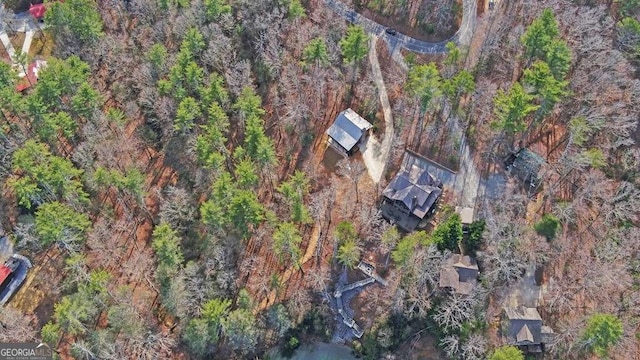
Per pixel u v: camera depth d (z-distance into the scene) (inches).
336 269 3538.4
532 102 3663.9
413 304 3233.3
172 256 3228.3
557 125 3838.6
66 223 3248.0
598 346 2933.1
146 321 3366.1
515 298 3334.2
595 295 3243.1
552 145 3789.4
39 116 3597.4
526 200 3567.9
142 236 3627.0
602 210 3472.0
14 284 3474.4
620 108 3602.4
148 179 3823.8
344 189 3754.9
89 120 3799.2
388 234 3383.4
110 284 3398.1
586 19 3806.6
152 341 3277.6
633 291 3223.4
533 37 3666.3
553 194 3599.9
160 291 3339.1
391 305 3358.8
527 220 3516.2
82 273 3272.6
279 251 3270.2
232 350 3351.4
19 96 3730.3
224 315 3216.0
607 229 3422.7
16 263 3503.9
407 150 3868.1
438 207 3627.0
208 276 3383.4
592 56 3752.5
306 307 3427.7
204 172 3710.6
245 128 3843.5
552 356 3184.1
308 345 3476.9
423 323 3304.6
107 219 3624.5
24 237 3476.9
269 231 3567.9
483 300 3260.3
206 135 3636.8
